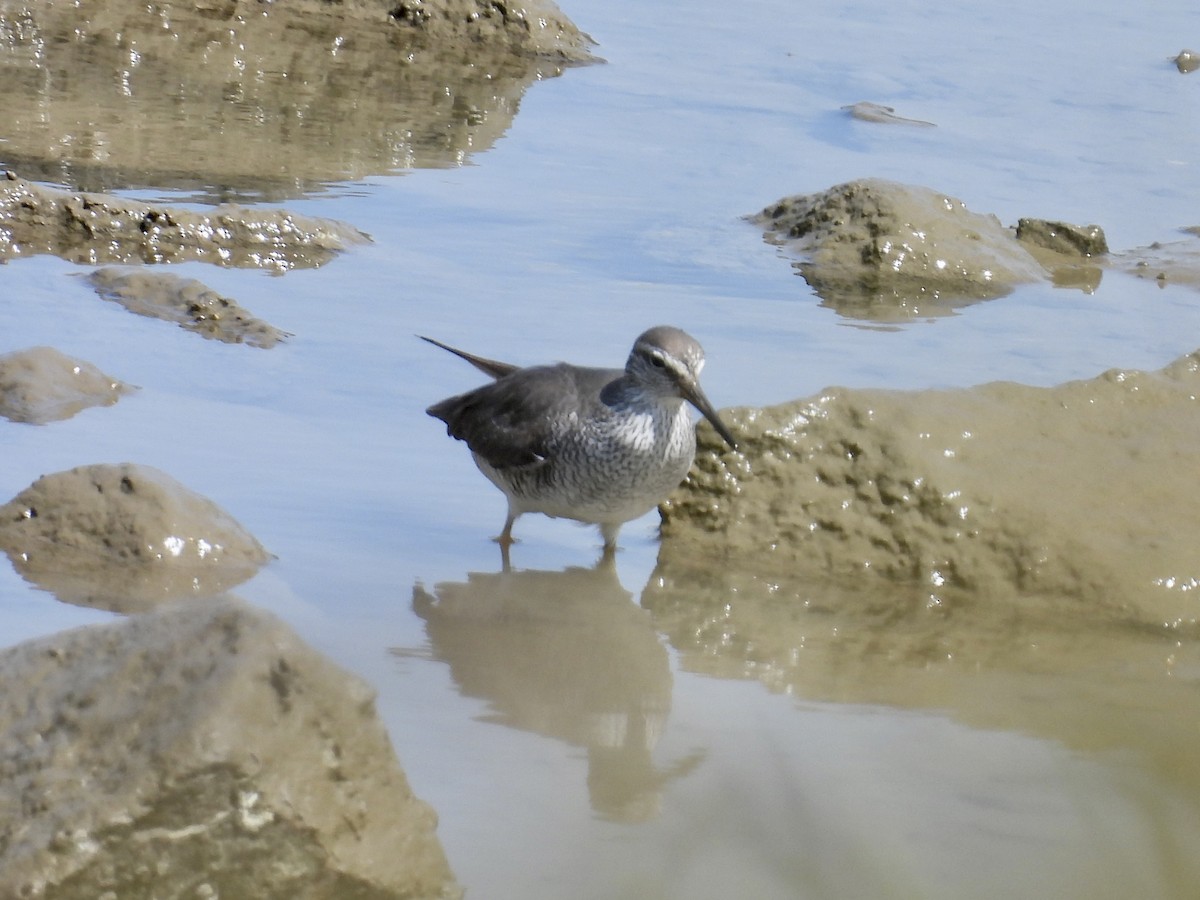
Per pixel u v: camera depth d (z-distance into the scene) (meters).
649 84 27.52
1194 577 11.77
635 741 9.31
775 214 20.84
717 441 12.87
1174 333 17.44
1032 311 18.20
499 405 12.70
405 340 15.87
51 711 7.25
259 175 21.22
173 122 23.39
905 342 16.75
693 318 17.05
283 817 7.00
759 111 25.95
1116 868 6.60
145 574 11.11
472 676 10.16
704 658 10.74
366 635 10.62
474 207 20.69
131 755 6.95
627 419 12.14
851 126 25.22
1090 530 12.13
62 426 13.31
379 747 7.35
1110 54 29.95
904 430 12.70
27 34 27.12
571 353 15.62
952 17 32.50
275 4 29.91
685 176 22.61
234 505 12.30
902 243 19.48
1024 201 22.06
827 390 13.01
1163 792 7.16
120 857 6.82
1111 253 20.53
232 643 7.29
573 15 31.81
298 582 11.30
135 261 17.92
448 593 11.45
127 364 14.79
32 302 16.17
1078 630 11.46
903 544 12.33
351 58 28.17
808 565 12.47
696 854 7.07
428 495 13.00
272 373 14.91
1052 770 8.91
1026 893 6.84
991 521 12.24
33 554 11.25
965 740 9.42
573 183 22.00
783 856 6.84
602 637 10.97
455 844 7.90
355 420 14.06
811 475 12.72
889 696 10.16
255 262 18.14
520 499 12.66
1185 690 10.38
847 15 32.50
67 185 19.86
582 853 7.83
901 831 7.96
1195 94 27.58
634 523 13.45
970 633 11.36
